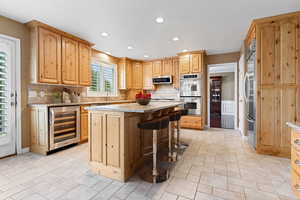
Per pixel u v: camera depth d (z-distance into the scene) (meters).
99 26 2.90
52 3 2.15
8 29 2.56
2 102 2.52
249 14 2.49
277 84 2.59
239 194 1.61
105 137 1.97
